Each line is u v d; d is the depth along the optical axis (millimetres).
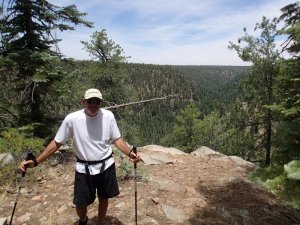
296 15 2801
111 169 2426
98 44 13211
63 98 5285
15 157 3883
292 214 3211
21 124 5078
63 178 3715
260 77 9305
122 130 14227
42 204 3131
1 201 3162
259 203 3348
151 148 5168
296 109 2363
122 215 2938
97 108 2303
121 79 13898
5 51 5008
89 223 2797
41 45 5227
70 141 5043
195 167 4320
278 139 2621
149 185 3527
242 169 4379
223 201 3334
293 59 2623
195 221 2906
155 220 2877
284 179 2088
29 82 5059
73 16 5035
